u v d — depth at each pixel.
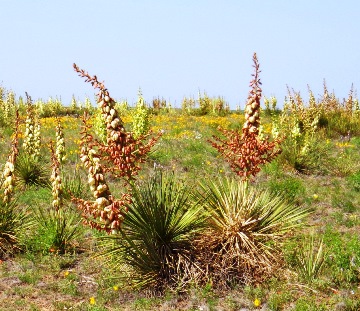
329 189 12.48
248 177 7.81
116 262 7.09
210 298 6.63
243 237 7.25
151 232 6.90
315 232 9.16
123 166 6.62
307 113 18.98
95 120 14.66
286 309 6.26
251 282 6.96
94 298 6.71
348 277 7.02
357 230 9.45
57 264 7.74
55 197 8.49
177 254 7.05
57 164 8.51
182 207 7.29
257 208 7.66
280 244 7.58
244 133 7.66
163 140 17.91
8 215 8.54
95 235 8.66
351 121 21.73
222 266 7.04
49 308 6.41
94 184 6.32
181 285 6.82
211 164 14.99
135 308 6.43
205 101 33.81
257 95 7.56
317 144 15.83
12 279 7.28
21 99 31.80
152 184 7.37
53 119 25.88
